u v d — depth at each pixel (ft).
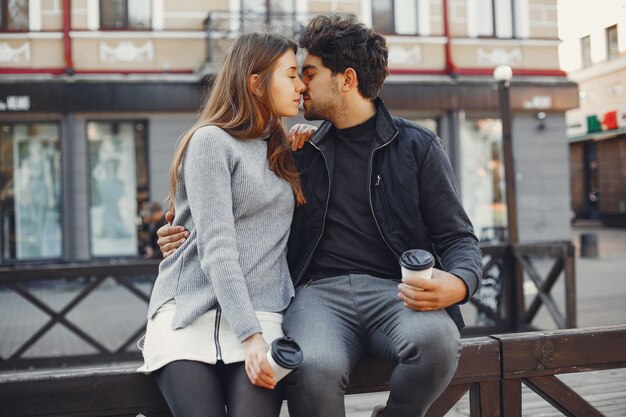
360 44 6.61
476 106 43.21
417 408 5.86
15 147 39.58
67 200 39.37
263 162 6.46
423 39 43.32
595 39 20.92
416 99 42.52
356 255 6.66
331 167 6.72
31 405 5.98
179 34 40.55
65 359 18.85
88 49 39.96
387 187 6.62
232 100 6.48
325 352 5.72
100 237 40.32
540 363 7.04
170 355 5.78
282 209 6.47
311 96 6.78
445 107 42.91
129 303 30.94
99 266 19.08
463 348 6.81
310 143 6.93
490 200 44.65
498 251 21.34
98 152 40.27
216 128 6.27
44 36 39.37
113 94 39.32
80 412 6.06
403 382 5.80
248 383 5.67
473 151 44.47
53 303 31.91
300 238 6.79
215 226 5.85
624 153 50.67
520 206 44.52
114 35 40.14
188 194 6.10
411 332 5.76
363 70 6.64
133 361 19.10
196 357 5.75
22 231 39.73
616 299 26.03
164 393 5.81
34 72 39.29
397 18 43.45
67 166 39.29
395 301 6.26
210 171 6.01
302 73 6.89
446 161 6.66
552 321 22.65
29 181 39.73
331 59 6.64
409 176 6.54
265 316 6.12
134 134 40.55
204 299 6.02
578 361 7.16
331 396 5.62
